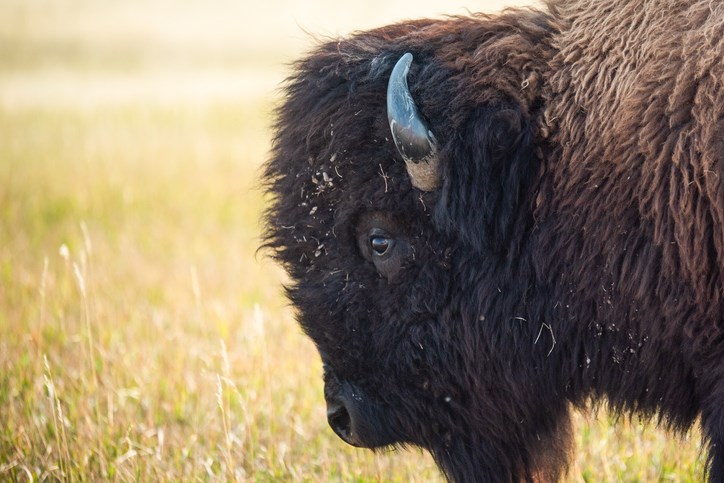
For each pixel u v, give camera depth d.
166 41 160.38
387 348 13.63
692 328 11.98
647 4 12.76
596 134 12.55
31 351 21.77
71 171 50.56
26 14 199.50
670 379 12.56
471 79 13.12
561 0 13.95
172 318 25.36
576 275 12.70
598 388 13.23
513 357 13.34
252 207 41.59
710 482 11.98
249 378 20.64
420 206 13.17
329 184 13.57
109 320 24.91
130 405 19.84
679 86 12.05
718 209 11.56
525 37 13.52
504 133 12.66
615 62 12.72
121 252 33.41
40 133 66.25
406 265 13.37
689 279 11.93
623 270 12.33
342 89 13.65
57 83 106.19
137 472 16.39
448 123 12.95
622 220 12.32
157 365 21.58
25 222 38.28
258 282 29.53
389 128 13.17
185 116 74.94
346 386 13.99
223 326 23.23
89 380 20.30
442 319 13.39
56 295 26.95
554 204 12.79
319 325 13.95
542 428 14.16
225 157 54.84
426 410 13.78
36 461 17.02
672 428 13.33
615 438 17.55
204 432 18.67
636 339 12.57
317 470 17.45
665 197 12.04
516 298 13.13
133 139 62.62
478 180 12.77
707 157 11.70
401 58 12.92
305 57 14.85
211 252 33.66
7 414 18.94
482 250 13.00
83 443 17.61
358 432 13.99
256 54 140.38
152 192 44.41
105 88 100.12
